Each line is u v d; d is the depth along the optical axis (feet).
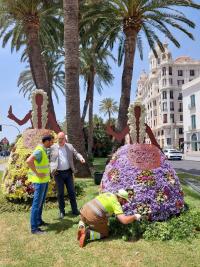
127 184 20.77
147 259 15.67
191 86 189.98
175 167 84.79
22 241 18.92
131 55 56.24
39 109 30.01
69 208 26.09
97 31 67.67
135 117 24.47
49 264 15.58
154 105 281.13
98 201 18.65
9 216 24.39
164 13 58.13
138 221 19.17
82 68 116.57
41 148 20.89
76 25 44.01
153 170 21.27
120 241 18.22
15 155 28.35
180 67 253.44
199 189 37.09
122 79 56.03
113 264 15.31
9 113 29.76
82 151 44.75
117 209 18.28
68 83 43.93
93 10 57.72
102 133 167.94
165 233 18.39
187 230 18.72
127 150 22.45
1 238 19.53
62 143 23.70
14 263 15.78
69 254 16.76
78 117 44.45
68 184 23.90
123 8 55.98
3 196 29.19
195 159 143.43
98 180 37.88
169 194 20.81
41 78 61.36
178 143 250.16
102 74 129.49
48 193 27.55
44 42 85.15
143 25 62.39
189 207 23.62
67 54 43.80
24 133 29.53
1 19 70.28
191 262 15.21
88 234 18.40
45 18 70.85
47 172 21.12
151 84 287.48
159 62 269.64
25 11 61.72
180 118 253.03
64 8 44.14
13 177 27.40
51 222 22.41
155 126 278.26
